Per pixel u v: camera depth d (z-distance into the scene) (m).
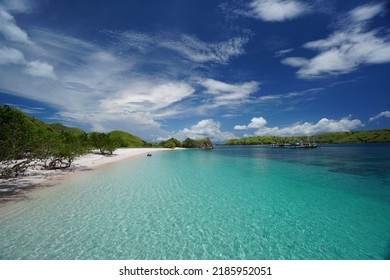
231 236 10.91
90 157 53.06
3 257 8.74
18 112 20.59
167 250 9.59
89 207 14.66
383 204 15.88
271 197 17.69
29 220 12.29
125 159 51.28
